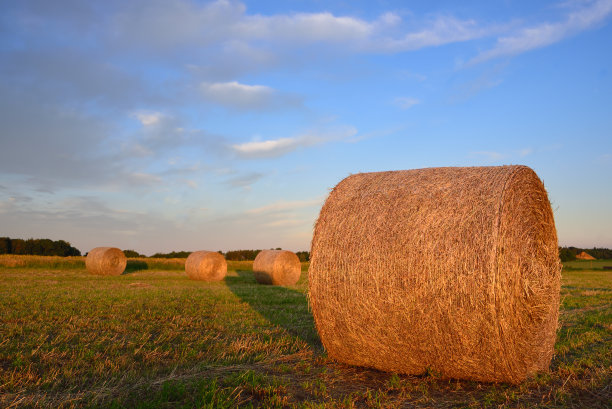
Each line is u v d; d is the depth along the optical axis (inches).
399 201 247.3
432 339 225.0
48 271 1049.5
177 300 514.9
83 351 259.4
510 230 217.6
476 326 213.0
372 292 235.1
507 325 208.8
